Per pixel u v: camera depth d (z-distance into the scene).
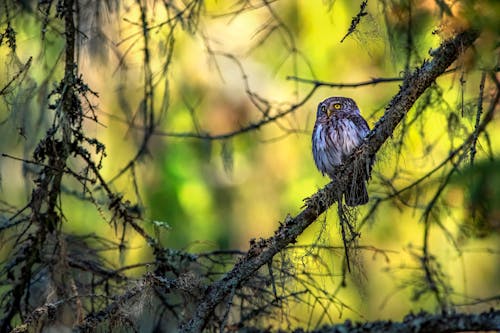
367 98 16.14
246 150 17.16
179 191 16.28
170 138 16.08
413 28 9.44
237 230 17.28
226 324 8.00
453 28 7.73
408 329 6.93
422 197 11.38
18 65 8.59
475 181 10.25
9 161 13.74
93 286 9.55
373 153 8.37
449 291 10.66
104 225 13.32
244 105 17.39
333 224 9.44
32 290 10.12
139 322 9.09
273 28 11.05
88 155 9.09
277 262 8.89
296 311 9.88
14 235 9.35
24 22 10.47
